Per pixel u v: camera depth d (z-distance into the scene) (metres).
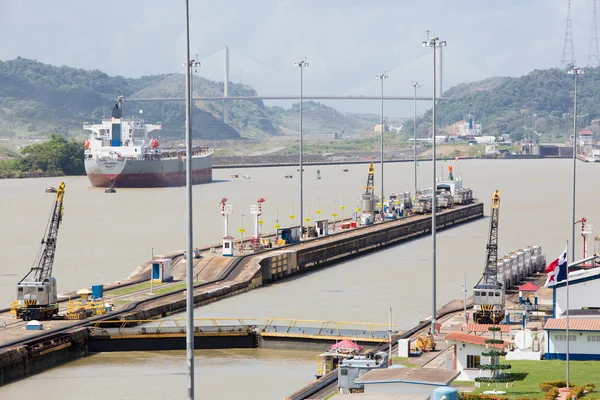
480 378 132.50
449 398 104.56
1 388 146.50
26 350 155.62
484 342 137.38
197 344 174.38
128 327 176.50
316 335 172.50
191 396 112.56
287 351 172.62
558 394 125.69
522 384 132.38
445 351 155.88
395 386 112.69
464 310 188.62
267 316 197.00
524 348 149.62
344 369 128.00
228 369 158.62
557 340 148.50
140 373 155.88
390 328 165.62
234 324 187.25
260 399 140.00
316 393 129.75
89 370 158.12
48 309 181.25
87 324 176.00
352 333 173.88
